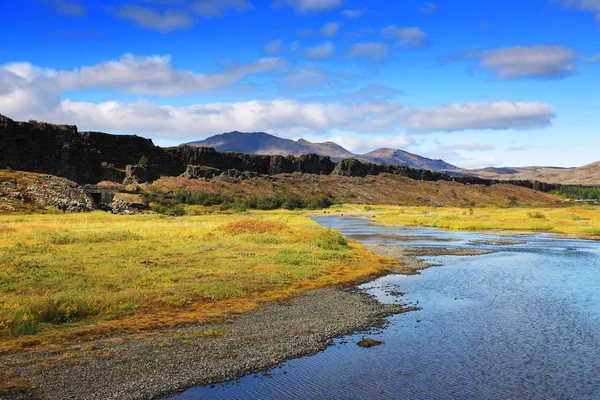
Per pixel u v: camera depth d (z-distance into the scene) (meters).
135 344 16.86
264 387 13.61
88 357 15.36
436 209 178.25
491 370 15.25
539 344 18.03
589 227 78.12
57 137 197.00
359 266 36.66
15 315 18.23
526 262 41.06
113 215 88.81
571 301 25.73
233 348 16.91
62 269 28.02
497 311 23.39
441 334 19.28
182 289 25.25
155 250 38.16
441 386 13.91
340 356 16.41
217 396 12.92
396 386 13.86
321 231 52.59
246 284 27.56
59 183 106.25
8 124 182.00
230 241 45.84
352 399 12.94
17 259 29.44
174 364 15.11
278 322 20.64
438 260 42.34
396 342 18.12
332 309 23.33
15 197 91.38
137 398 12.62
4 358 15.00
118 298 22.16
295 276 30.84
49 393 12.60
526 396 13.27
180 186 195.75
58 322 18.98
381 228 87.88
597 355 16.80
